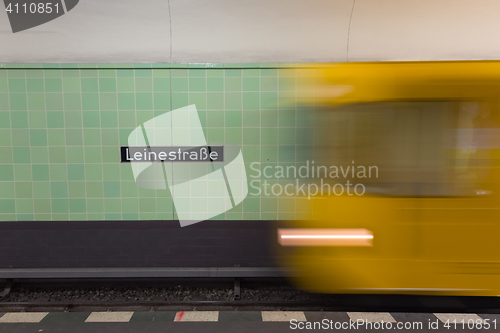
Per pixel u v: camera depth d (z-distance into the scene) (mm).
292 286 4426
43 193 4496
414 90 3121
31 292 4312
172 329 3445
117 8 4145
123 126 4473
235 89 4445
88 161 4492
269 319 3639
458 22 4188
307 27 4316
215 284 4500
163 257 4570
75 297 4191
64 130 4453
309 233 3414
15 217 4492
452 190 3195
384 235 3293
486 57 4301
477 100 3117
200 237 4566
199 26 4285
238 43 4383
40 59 4367
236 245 4582
